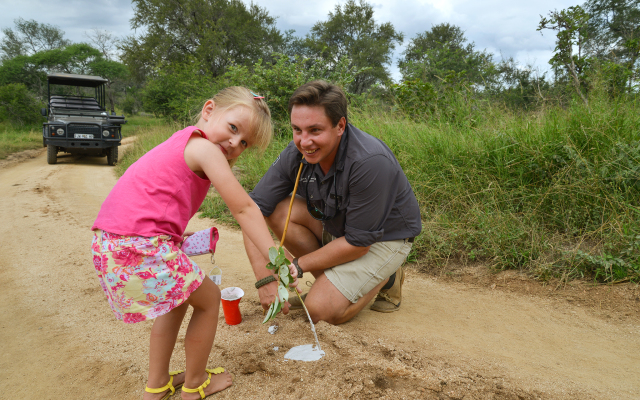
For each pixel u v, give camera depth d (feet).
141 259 4.96
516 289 10.50
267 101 26.94
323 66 28.73
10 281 10.90
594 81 18.15
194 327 5.57
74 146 37.47
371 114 23.00
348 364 6.42
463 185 14.56
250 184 20.07
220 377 6.07
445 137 16.79
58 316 8.89
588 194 12.17
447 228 13.19
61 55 114.21
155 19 93.35
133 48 94.84
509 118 17.10
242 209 5.45
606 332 8.31
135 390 6.22
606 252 10.78
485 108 19.36
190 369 5.64
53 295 9.99
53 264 12.14
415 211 8.52
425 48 80.69
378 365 6.36
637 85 17.15
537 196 13.07
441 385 5.96
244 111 5.69
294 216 9.12
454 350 7.35
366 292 8.31
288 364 6.51
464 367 6.64
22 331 8.26
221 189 5.34
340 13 105.29
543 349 7.64
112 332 8.13
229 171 5.40
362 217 7.55
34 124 80.74
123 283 4.98
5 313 9.08
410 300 10.08
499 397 5.75
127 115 140.87
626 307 9.13
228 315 7.98
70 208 19.90
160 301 5.07
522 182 13.93
